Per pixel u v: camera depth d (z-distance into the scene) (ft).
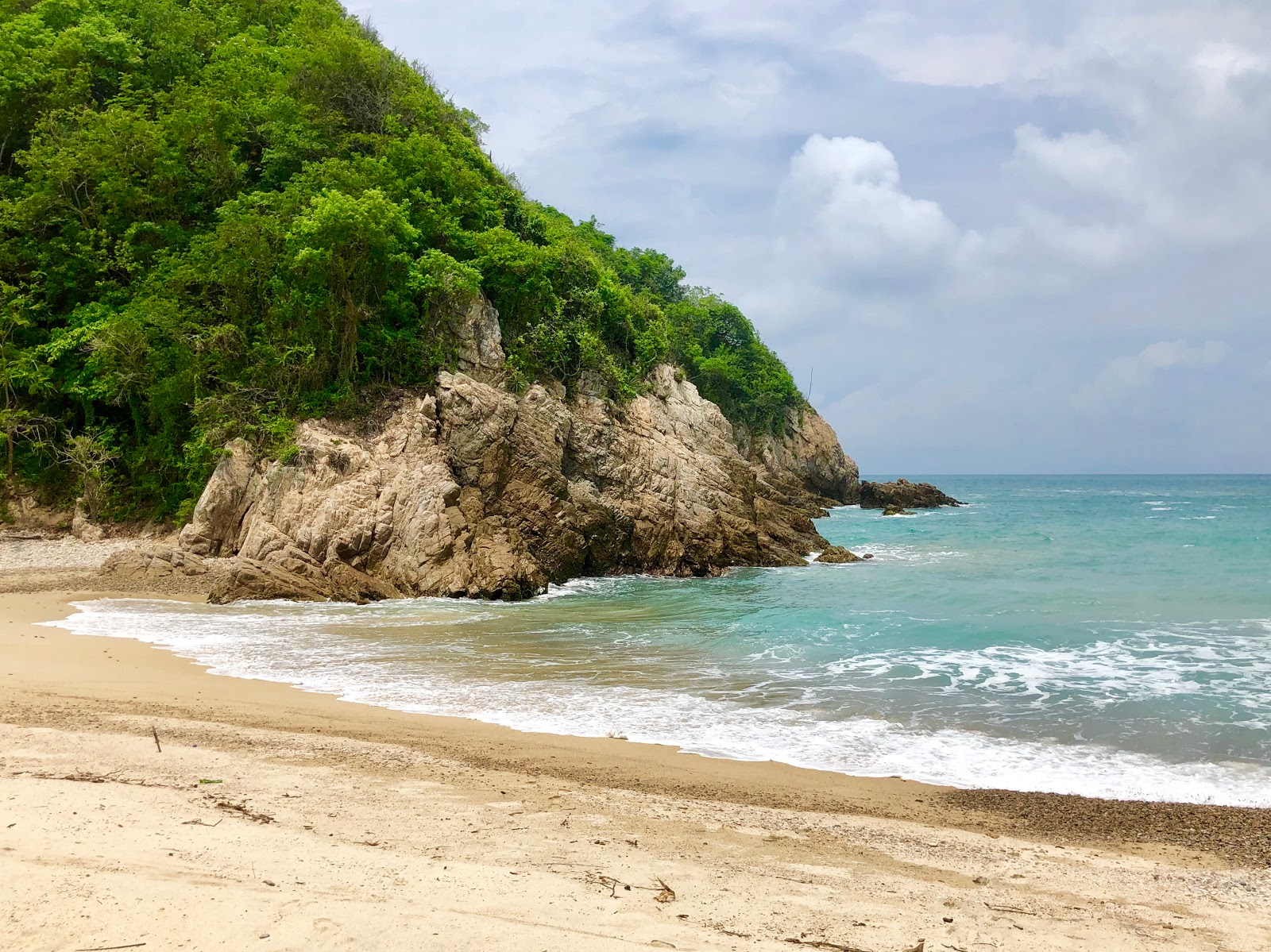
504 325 126.00
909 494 268.41
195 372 105.50
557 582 103.91
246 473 97.25
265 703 44.32
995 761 38.50
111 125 119.55
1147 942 20.93
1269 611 79.20
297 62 132.98
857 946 19.34
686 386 152.25
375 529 91.66
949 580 105.29
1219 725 44.39
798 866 25.25
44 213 117.70
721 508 126.21
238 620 71.72
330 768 32.81
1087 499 359.46
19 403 112.27
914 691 51.47
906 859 26.68
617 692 50.29
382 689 49.34
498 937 17.85
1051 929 21.44
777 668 57.52
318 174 116.78
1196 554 127.44
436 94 146.20
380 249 108.88
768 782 34.94
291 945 16.63
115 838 22.27
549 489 106.32
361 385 109.81
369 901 19.25
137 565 90.63
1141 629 71.36
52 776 28.63
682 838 27.32
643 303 152.25
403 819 26.94
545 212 205.98
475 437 103.40
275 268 109.40
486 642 65.05
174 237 120.88
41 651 54.44
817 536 143.23
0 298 111.86
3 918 16.85
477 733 40.50
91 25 135.74
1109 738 42.16
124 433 115.75
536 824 27.50
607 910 20.27
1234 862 27.66
